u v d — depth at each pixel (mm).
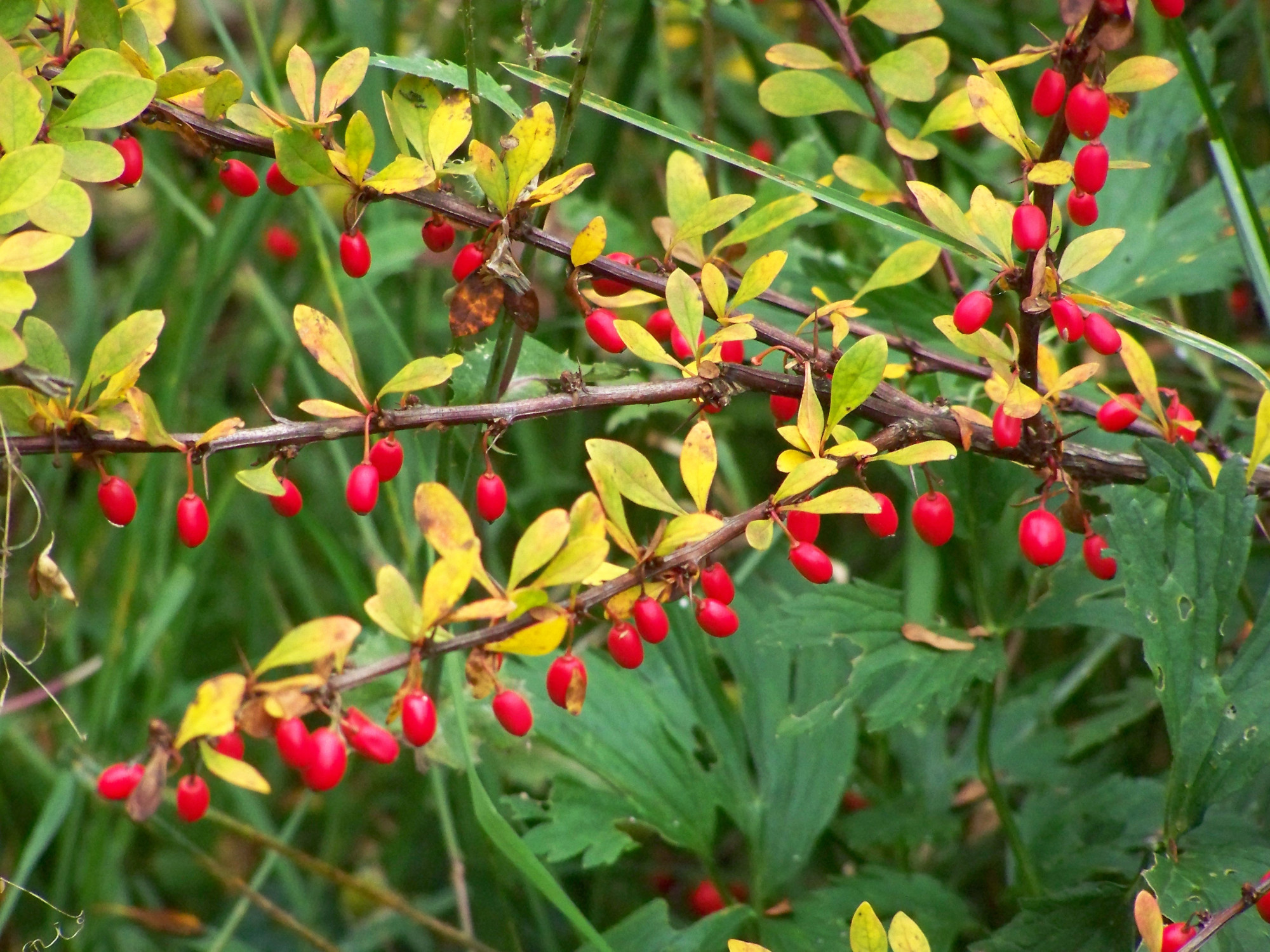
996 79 712
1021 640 935
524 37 755
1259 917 717
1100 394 849
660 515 921
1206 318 964
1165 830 738
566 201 918
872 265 903
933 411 734
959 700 775
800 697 850
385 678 810
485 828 731
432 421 698
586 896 925
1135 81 706
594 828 809
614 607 688
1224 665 833
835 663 853
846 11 796
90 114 689
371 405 695
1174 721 736
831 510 690
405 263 925
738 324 717
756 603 921
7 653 709
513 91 915
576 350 966
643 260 740
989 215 713
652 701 838
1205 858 734
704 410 721
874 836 862
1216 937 715
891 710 775
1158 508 745
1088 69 698
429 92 725
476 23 910
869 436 900
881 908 815
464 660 801
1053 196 721
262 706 663
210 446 688
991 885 898
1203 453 775
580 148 940
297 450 694
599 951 711
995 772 874
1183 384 924
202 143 718
